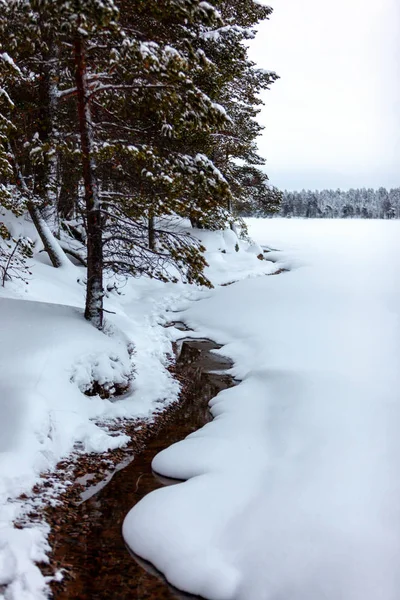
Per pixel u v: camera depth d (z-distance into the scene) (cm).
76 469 664
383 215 13638
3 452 626
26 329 868
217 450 691
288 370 985
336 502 530
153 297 1867
